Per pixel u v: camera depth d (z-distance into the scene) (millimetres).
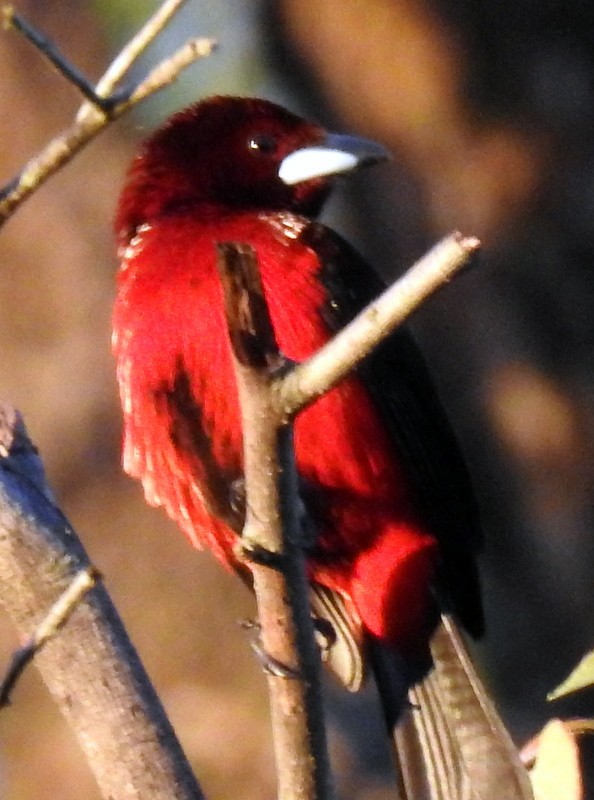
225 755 10672
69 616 5805
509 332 10625
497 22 10602
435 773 8188
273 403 5227
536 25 10594
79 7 11172
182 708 10695
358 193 10703
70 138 5520
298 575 5562
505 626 10609
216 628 10781
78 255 10969
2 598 6223
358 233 10719
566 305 10578
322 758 5754
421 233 10648
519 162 10578
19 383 10898
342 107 10773
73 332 10938
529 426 10602
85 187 11016
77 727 6160
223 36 11055
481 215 10602
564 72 10602
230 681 10742
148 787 6105
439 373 10672
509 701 10562
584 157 10586
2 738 10773
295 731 5719
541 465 10617
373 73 10734
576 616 10570
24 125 10930
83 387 10906
